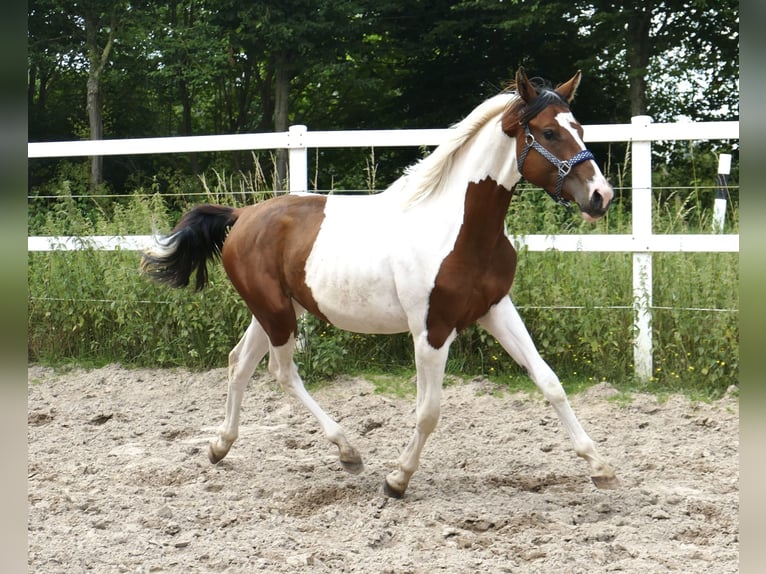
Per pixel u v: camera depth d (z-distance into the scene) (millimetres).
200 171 19766
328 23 16484
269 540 3506
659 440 5000
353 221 4160
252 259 4434
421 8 18031
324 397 6113
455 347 6473
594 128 6113
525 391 6023
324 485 4309
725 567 3111
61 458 4910
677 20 16328
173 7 18891
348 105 19516
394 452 4953
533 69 18031
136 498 4109
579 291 6215
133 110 20219
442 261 3801
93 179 17094
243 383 4691
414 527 3658
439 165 3906
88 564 3250
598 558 3229
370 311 4051
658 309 6113
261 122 20656
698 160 13133
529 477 4391
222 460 4809
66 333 7328
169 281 4844
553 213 6621
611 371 6172
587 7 16453
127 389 6492
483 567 3176
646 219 6055
